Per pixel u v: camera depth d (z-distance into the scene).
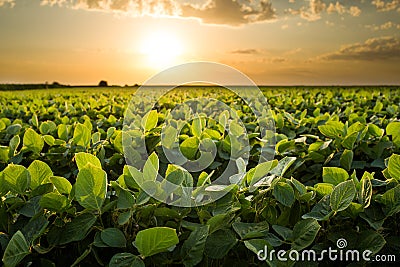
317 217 1.72
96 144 3.00
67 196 1.79
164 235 1.45
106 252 1.73
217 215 1.62
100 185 1.63
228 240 1.65
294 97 9.62
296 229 1.64
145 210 1.72
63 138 3.40
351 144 2.91
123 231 1.72
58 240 1.67
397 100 8.73
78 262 1.69
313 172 3.05
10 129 3.83
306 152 3.20
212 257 1.64
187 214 1.81
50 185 1.83
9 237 1.71
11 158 2.72
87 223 1.63
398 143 2.97
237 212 1.84
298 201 1.88
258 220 1.88
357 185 1.94
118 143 2.88
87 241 1.73
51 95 13.70
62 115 6.13
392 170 1.96
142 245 1.48
